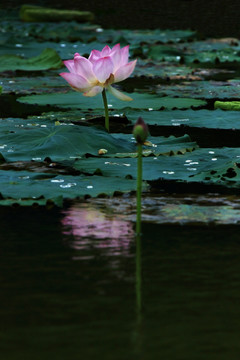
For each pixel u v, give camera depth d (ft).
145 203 23.03
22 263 17.99
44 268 17.69
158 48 66.03
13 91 46.65
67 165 27.86
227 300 15.83
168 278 17.10
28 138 30.89
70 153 29.32
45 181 25.26
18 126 34.04
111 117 37.27
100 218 21.66
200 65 60.90
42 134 31.17
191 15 91.35
